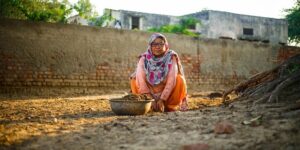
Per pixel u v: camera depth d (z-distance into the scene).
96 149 2.62
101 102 7.71
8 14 15.68
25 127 3.60
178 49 13.48
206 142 2.65
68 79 11.45
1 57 10.52
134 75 5.72
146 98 4.98
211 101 7.62
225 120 3.54
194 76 13.76
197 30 26.61
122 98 4.92
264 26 28.77
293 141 2.52
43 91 11.02
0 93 10.40
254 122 3.23
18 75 10.73
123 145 2.70
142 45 12.82
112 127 3.51
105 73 12.09
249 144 2.53
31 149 2.65
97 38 12.03
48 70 11.17
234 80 14.73
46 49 11.19
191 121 3.63
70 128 3.52
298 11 29.95
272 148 2.40
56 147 2.70
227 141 2.65
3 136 3.09
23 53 10.84
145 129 3.31
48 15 17.08
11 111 5.59
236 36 27.50
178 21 26.31
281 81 5.07
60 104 7.10
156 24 25.59
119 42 12.41
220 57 14.45
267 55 15.70
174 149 2.51
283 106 4.09
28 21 10.95
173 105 5.31
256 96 5.12
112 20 21.92
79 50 11.70
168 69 5.30
